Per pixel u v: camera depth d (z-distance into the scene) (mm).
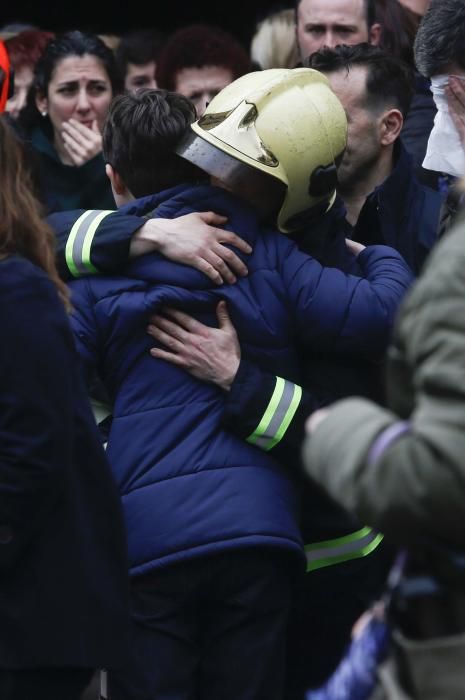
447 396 3699
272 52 9977
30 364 5242
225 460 6137
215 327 6246
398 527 3779
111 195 8844
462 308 3725
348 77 7465
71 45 9320
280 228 6367
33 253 5477
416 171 8156
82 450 5461
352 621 6719
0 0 13797
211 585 6145
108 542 5504
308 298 6207
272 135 6168
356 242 7191
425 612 3977
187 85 9234
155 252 6246
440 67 6746
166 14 13844
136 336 6238
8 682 5281
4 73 7016
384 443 3824
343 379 6422
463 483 3650
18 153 5543
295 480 6312
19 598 5281
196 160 6215
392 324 6258
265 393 6121
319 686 6801
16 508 5223
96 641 5363
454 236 3842
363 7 8984
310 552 6570
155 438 6168
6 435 5242
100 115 9328
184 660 6191
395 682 4062
